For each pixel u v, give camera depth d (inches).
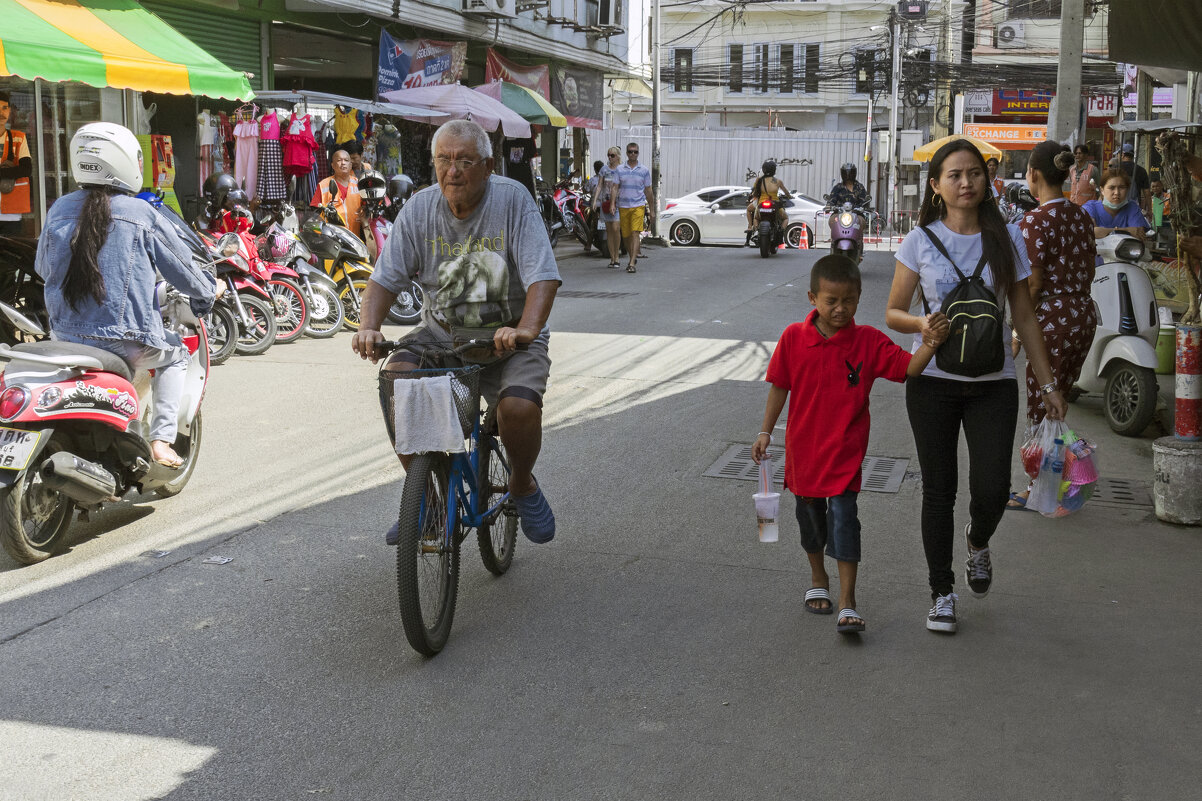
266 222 450.6
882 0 1777.8
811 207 1015.0
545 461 265.7
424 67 737.6
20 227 452.4
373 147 637.3
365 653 160.2
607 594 184.2
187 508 227.5
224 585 186.2
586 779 126.9
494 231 169.8
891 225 1254.3
